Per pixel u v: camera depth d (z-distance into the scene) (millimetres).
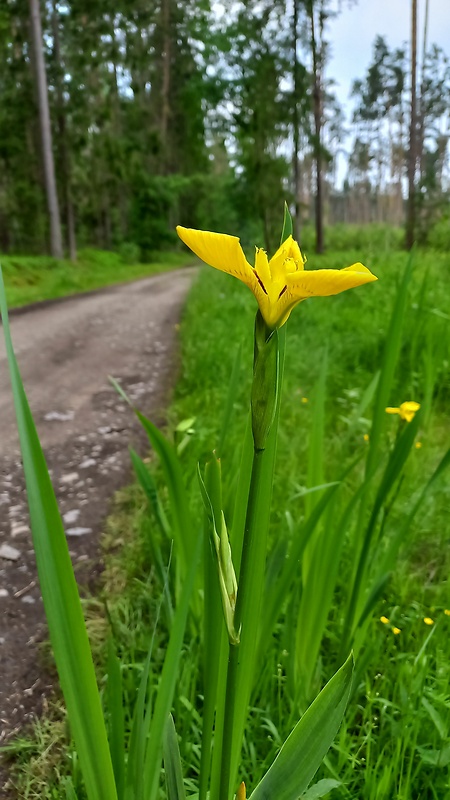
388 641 697
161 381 2021
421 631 745
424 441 1293
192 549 596
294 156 6820
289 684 619
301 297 268
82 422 1662
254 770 541
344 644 636
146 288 5418
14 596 921
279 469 1166
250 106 6238
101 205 11227
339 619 750
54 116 7883
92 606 857
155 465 1298
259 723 598
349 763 555
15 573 981
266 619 567
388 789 505
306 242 9742
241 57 6234
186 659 646
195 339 2402
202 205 12953
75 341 2785
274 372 277
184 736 565
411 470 1125
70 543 1036
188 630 712
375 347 1919
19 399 302
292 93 6527
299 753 329
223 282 4441
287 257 306
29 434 305
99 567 961
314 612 626
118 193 12023
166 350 2527
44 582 312
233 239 262
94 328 3133
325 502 546
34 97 7859
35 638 829
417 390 1533
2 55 8164
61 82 7816
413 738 560
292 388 1661
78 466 1372
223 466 969
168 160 13102
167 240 11414
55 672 762
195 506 938
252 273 270
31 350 2600
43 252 8680
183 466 1112
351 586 681
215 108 6609
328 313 2551
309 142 7547
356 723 624
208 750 427
